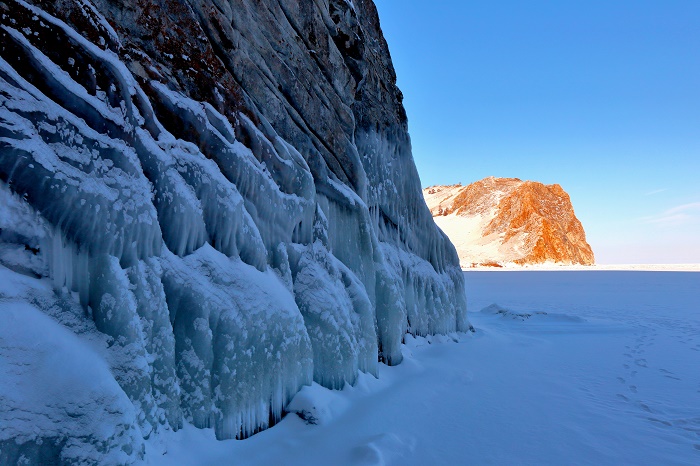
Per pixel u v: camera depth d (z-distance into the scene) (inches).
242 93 170.6
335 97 238.1
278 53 197.0
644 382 225.3
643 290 883.4
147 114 127.8
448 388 207.5
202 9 157.5
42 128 99.0
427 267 340.8
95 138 108.5
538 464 130.6
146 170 123.8
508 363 267.1
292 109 203.9
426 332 314.2
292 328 155.3
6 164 91.8
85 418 86.3
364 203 242.1
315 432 141.5
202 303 125.3
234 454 120.4
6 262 92.4
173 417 113.3
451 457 133.3
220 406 125.0
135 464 92.9
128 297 106.3
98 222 104.5
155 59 136.9
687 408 183.6
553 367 259.1
